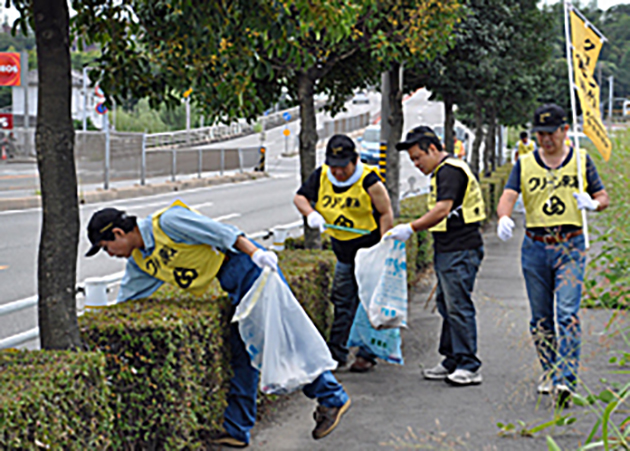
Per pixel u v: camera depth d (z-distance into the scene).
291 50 5.37
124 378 3.72
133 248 4.19
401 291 5.70
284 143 54.59
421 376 5.91
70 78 3.76
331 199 5.86
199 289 4.26
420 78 14.19
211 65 5.43
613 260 7.03
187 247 4.15
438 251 5.66
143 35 5.62
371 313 5.69
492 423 4.74
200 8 4.83
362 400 5.27
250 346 4.19
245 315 4.10
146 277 4.35
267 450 4.40
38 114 3.72
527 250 5.31
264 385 4.13
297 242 7.82
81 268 10.48
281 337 4.15
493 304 8.46
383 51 8.31
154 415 3.77
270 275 4.13
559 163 5.21
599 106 5.67
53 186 3.67
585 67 5.63
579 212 5.15
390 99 11.89
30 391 2.82
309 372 4.20
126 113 51.53
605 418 3.52
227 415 4.38
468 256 5.55
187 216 4.10
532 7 16.33
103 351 3.76
